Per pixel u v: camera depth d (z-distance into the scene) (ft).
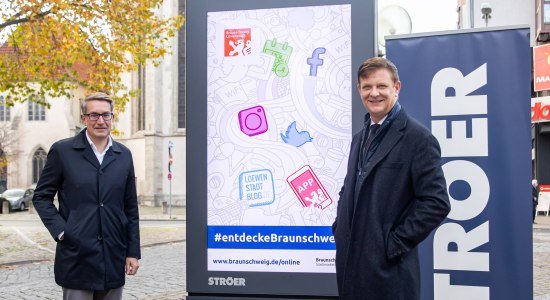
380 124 11.28
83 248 13.76
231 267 15.21
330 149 14.78
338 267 11.34
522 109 15.17
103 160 14.37
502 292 15.34
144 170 138.62
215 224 15.25
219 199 15.24
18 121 165.58
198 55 15.29
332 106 14.75
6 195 115.44
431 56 15.94
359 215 10.96
